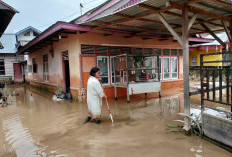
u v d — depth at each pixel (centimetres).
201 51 1407
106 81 823
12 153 338
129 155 314
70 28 640
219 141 334
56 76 986
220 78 352
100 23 585
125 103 715
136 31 782
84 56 746
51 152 336
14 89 1377
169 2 358
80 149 344
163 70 1030
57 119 539
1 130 464
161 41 1006
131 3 405
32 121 532
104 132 423
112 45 819
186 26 388
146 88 749
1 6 596
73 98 809
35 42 941
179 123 465
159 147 339
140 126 454
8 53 1825
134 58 763
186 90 384
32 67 1481
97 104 476
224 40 1097
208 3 425
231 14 532
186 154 310
